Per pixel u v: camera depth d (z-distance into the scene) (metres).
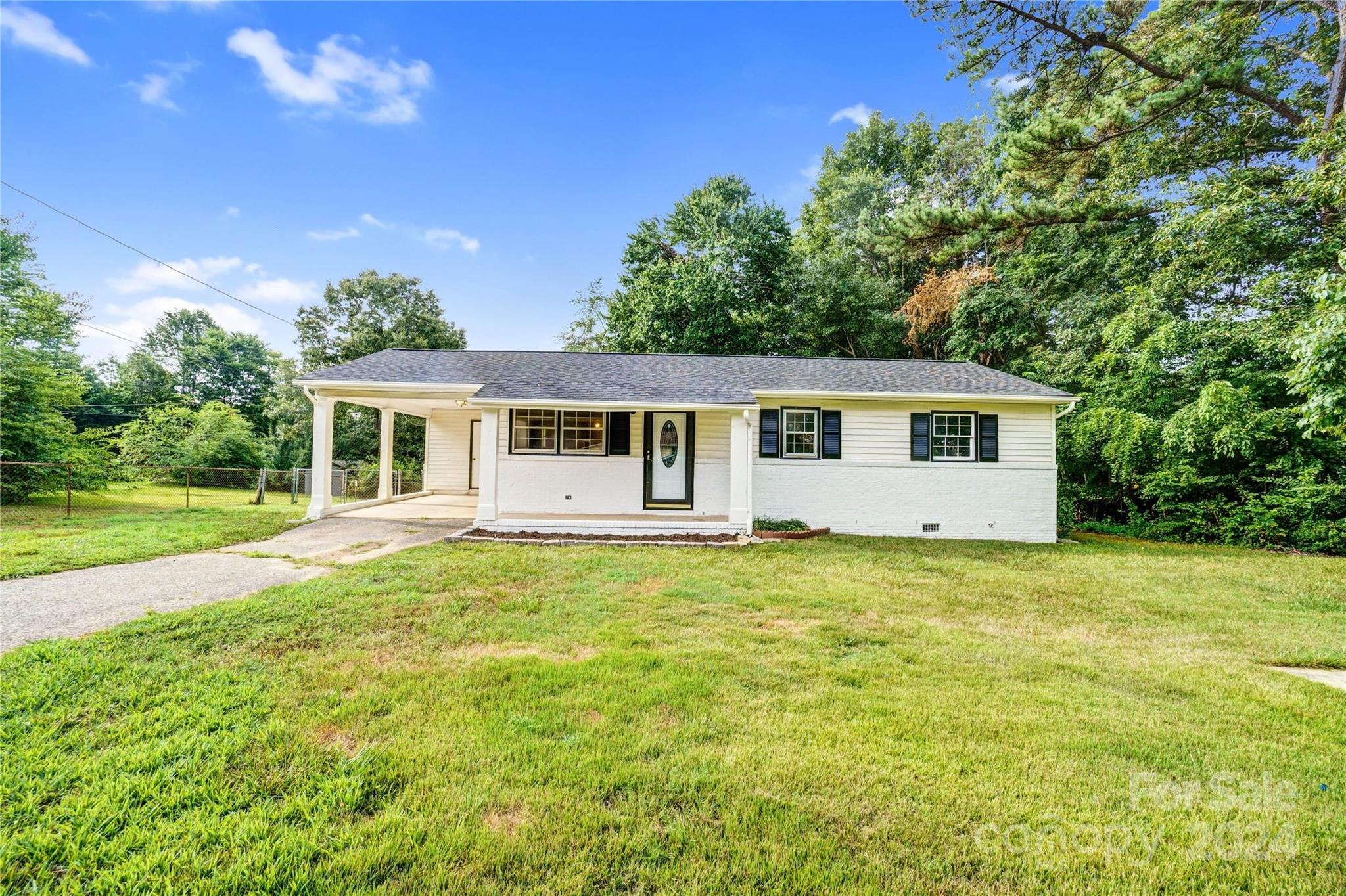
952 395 10.84
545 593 5.79
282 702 3.12
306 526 10.09
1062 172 15.30
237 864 1.89
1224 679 3.88
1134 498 13.16
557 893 1.84
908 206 19.31
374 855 1.96
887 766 2.65
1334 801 2.46
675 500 10.99
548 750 2.72
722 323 20.47
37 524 9.86
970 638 4.72
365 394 11.16
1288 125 13.52
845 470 11.15
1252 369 11.64
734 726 3.02
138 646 3.87
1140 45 14.10
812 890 1.89
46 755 2.51
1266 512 10.49
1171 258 13.85
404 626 4.56
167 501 15.88
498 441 10.29
